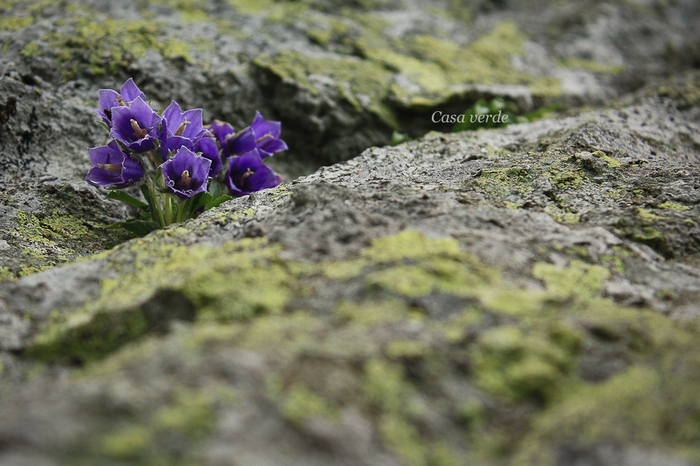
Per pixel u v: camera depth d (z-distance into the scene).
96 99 1.02
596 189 0.87
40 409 0.67
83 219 0.92
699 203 0.84
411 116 1.08
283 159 1.06
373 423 0.71
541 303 0.77
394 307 0.76
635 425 0.69
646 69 1.35
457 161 0.93
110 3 1.13
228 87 1.06
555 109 1.11
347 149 1.05
